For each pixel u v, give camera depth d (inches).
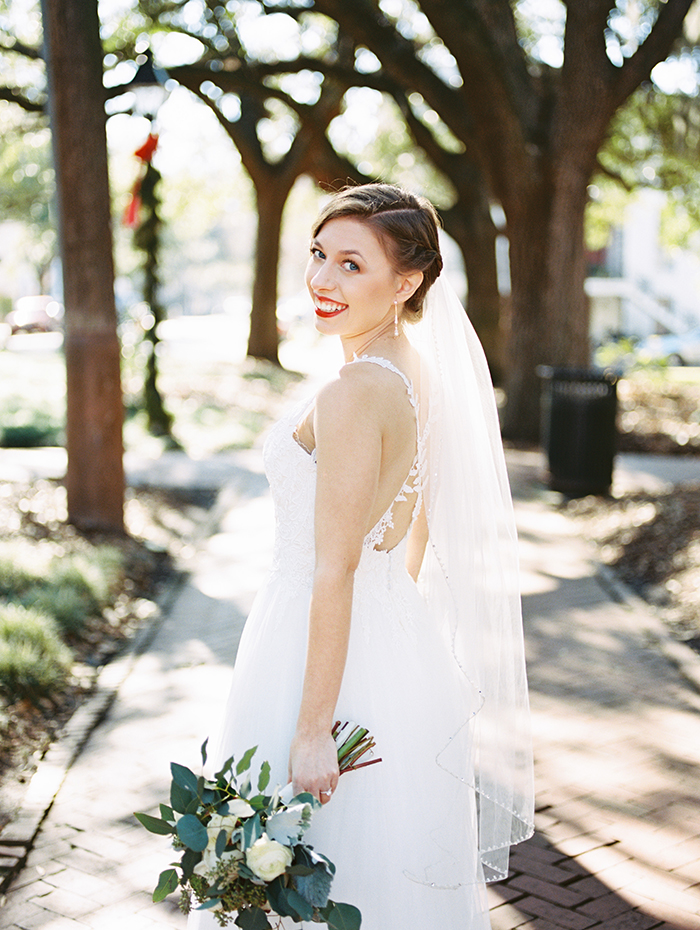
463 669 76.7
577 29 482.9
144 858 124.3
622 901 115.3
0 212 967.0
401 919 71.2
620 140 765.3
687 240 898.1
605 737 162.9
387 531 74.0
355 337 76.6
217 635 221.9
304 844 68.9
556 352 526.9
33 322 1494.8
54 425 529.0
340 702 71.6
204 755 68.9
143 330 542.6
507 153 500.1
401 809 71.5
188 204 1042.1
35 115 645.9
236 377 788.6
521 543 314.7
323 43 794.2
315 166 908.6
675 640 215.0
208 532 335.3
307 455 73.0
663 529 304.2
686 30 570.9
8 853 124.3
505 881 119.6
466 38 458.9
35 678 175.8
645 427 573.9
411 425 71.9
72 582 234.7
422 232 73.9
